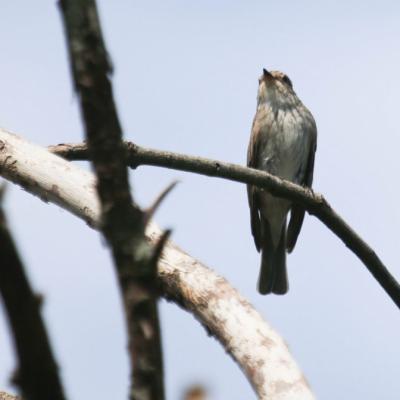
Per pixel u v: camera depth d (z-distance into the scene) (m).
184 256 7.29
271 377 5.97
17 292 2.93
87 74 3.48
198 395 3.52
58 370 3.03
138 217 3.57
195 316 7.00
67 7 3.49
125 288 3.52
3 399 7.43
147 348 3.49
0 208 2.93
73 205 8.88
